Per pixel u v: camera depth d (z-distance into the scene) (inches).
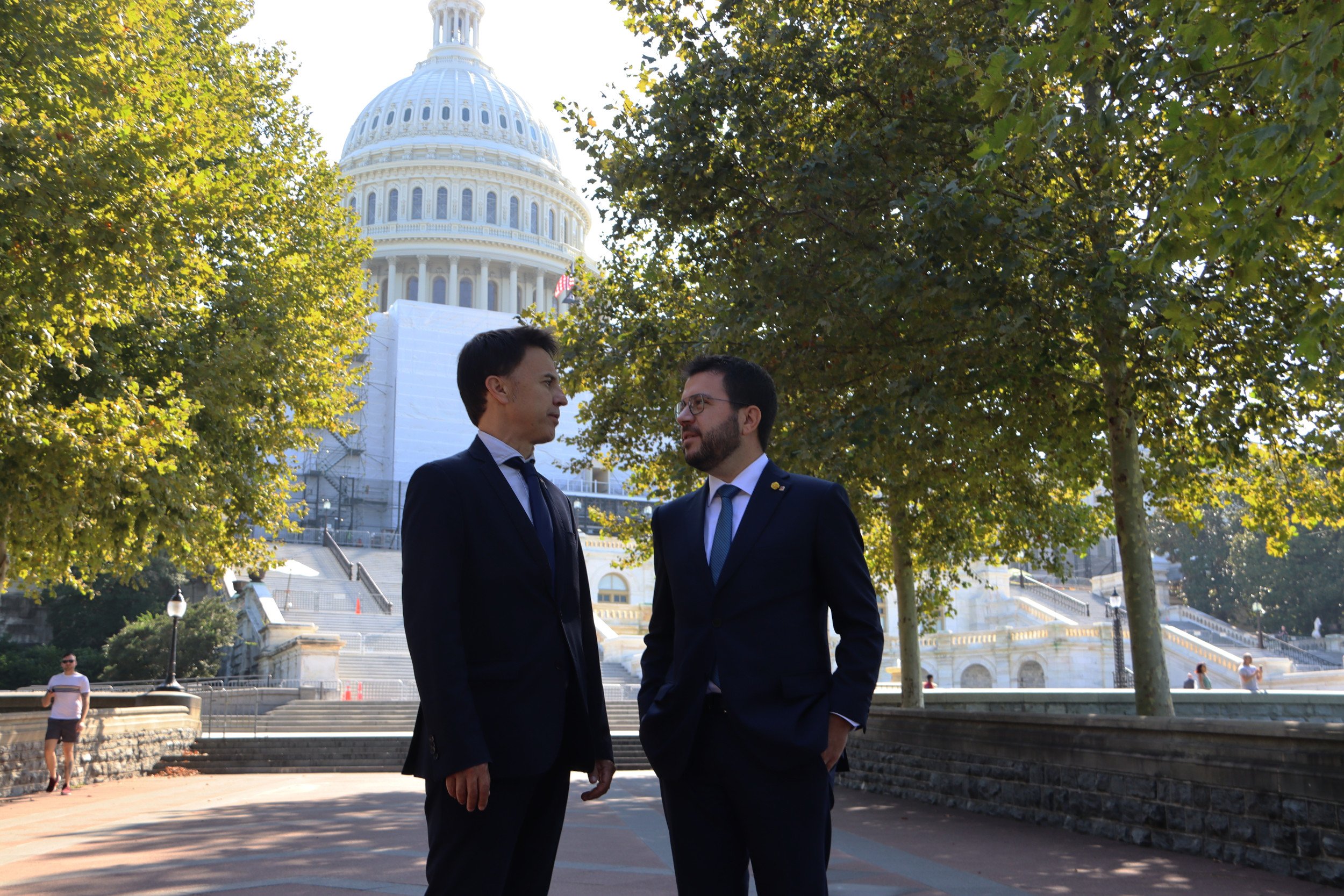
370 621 1964.8
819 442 498.3
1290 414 490.9
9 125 469.4
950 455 539.5
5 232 465.1
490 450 140.6
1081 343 493.0
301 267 866.1
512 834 125.6
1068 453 535.2
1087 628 1811.0
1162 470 602.9
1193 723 321.4
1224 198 323.0
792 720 128.6
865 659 132.4
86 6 542.6
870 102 513.3
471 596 131.1
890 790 546.6
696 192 522.6
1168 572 3336.6
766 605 134.7
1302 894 253.4
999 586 2353.6
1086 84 438.9
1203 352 478.6
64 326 547.5
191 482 693.3
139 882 257.8
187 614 1956.2
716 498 144.9
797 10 536.1
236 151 805.2
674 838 133.7
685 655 134.3
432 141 4552.2
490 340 143.5
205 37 874.8
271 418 851.4
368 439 3599.9
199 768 791.1
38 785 601.9
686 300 733.9
